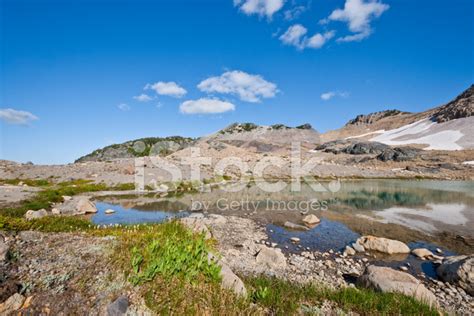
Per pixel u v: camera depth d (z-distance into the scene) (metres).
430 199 31.41
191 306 5.04
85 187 34.69
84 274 5.75
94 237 8.45
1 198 22.80
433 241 15.40
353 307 6.32
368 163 87.62
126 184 37.84
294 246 14.46
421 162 81.56
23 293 4.99
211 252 8.32
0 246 5.97
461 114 125.31
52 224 11.00
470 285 9.13
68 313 4.70
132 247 7.21
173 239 8.16
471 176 62.88
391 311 6.17
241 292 5.99
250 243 14.41
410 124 156.75
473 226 18.70
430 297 7.64
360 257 12.63
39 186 34.06
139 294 5.24
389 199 31.33
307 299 6.67
